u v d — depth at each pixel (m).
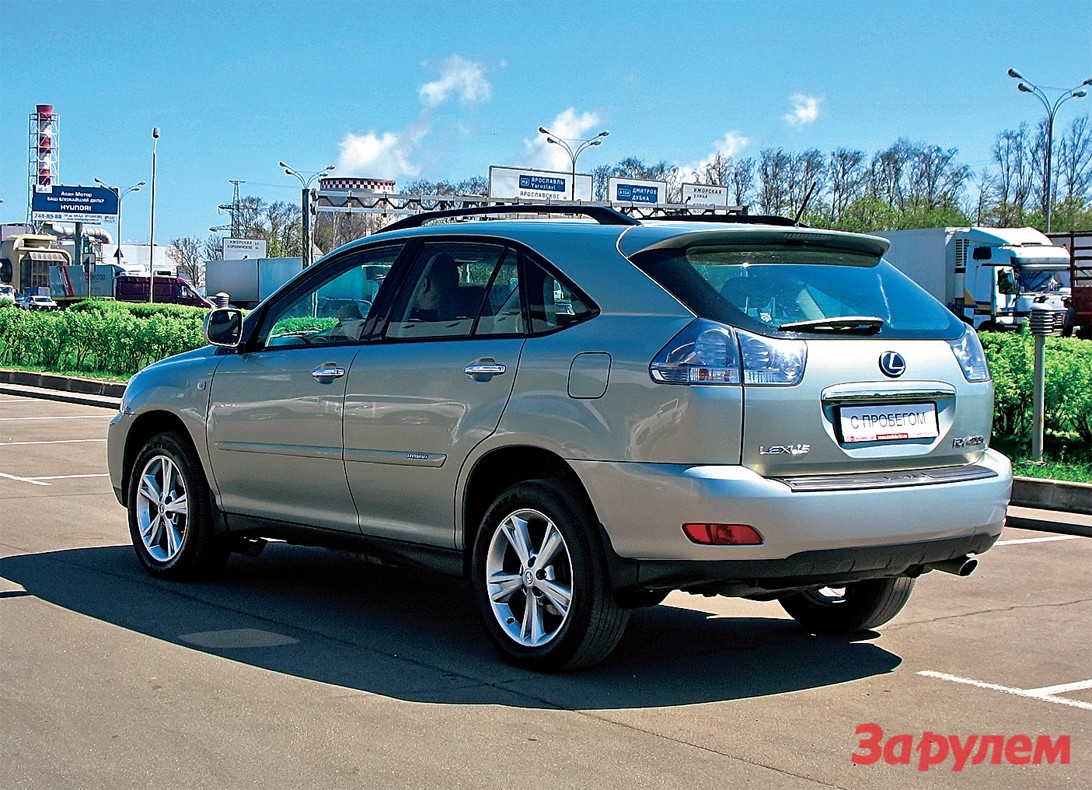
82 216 71.75
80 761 4.09
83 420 17.72
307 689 4.96
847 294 5.23
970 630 6.38
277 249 103.56
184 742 4.30
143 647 5.55
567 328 5.20
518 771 4.08
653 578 4.88
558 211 5.90
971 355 5.46
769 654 5.77
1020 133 76.12
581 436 5.00
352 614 6.31
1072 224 65.75
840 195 82.75
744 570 4.73
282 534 6.52
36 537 8.37
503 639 5.36
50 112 108.88
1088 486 10.09
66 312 26.45
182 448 6.92
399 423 5.71
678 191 67.69
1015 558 8.52
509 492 5.32
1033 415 11.32
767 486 4.70
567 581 5.18
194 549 6.86
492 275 5.61
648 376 4.84
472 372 5.44
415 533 5.75
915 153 85.81
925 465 5.21
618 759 4.23
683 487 4.71
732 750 4.37
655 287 5.01
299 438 6.22
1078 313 34.19
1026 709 4.99
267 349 6.57
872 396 5.02
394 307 5.99
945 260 38.56
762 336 4.84
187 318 24.50
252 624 6.05
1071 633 6.34
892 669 5.55
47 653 5.42
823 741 4.50
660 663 5.55
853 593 6.03
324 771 4.04
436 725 4.54
